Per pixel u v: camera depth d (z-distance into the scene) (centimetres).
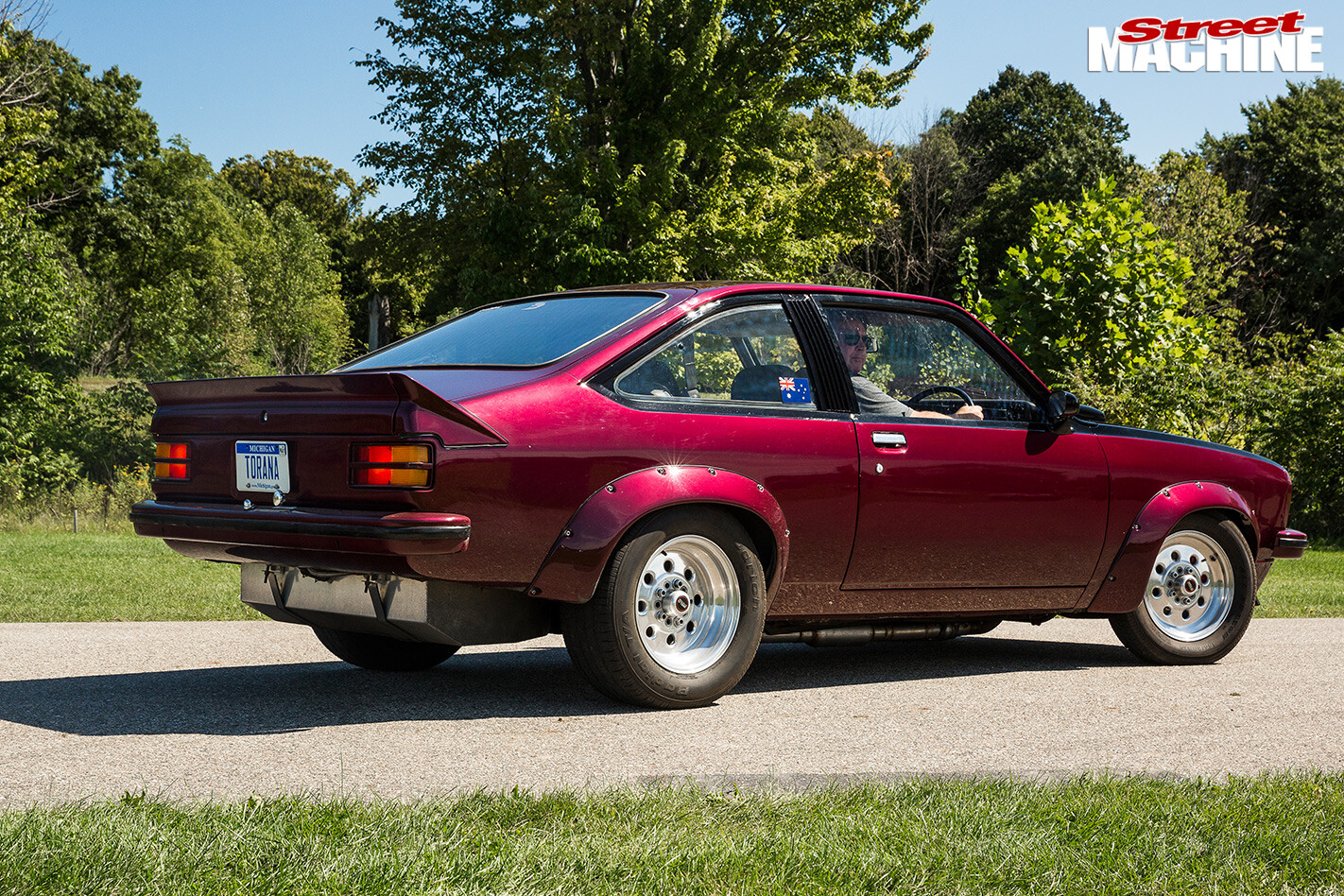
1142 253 1407
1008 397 572
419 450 404
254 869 250
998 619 573
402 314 4191
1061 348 1384
